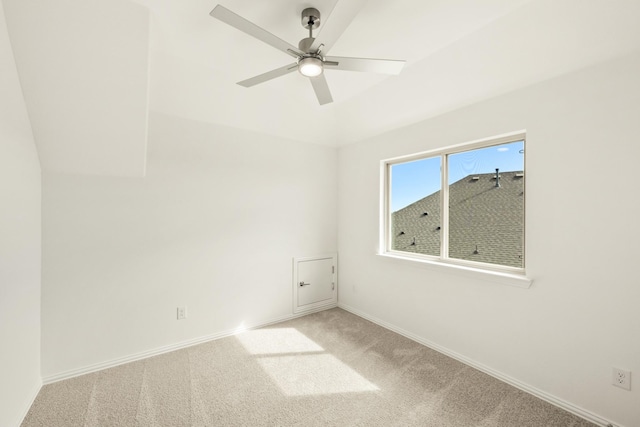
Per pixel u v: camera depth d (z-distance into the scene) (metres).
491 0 1.51
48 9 1.44
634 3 1.35
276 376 2.14
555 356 1.82
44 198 2.02
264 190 3.10
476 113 2.24
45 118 1.81
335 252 3.72
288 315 3.29
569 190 1.76
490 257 2.31
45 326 2.03
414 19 1.66
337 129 3.40
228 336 2.84
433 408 1.79
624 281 1.56
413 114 2.64
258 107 2.79
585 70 1.68
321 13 1.62
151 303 2.45
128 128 2.03
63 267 2.10
